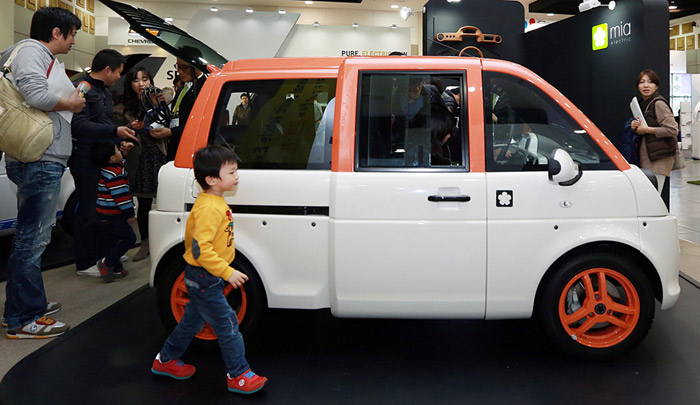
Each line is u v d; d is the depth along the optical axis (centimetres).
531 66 650
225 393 236
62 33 297
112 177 389
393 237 249
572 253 257
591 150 258
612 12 556
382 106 260
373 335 304
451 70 262
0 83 284
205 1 1229
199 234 217
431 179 251
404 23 1316
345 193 251
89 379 249
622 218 251
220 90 270
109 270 408
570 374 251
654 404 222
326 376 252
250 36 1021
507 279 251
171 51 312
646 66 520
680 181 1048
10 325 302
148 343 290
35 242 302
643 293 254
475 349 283
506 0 636
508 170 253
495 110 259
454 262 250
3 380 247
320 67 271
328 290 259
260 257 258
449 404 224
